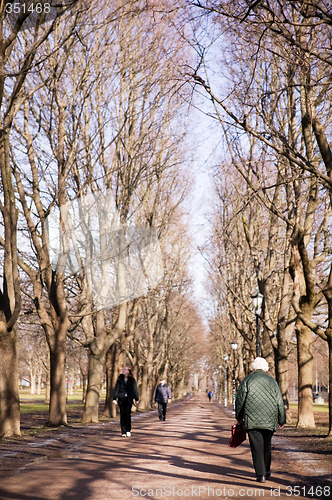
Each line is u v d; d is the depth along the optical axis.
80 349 43.31
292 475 9.78
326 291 16.67
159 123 23.28
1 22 13.62
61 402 21.03
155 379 52.72
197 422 26.59
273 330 27.95
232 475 9.62
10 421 16.48
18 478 9.14
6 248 15.93
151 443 15.06
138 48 20.80
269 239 25.86
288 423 25.52
